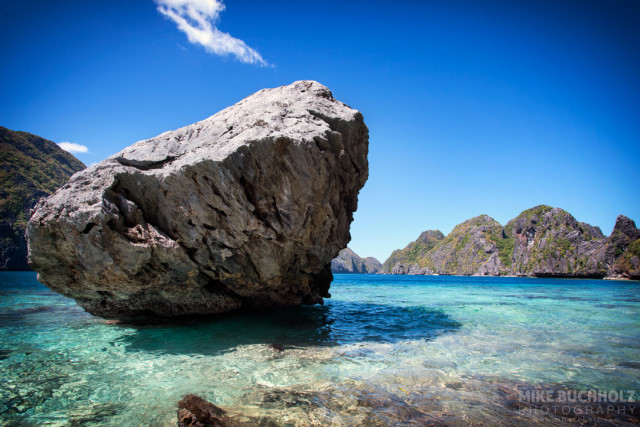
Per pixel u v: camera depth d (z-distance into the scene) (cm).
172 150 1077
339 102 1357
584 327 1202
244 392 573
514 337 1023
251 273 1150
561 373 689
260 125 1064
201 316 1237
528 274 14862
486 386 614
